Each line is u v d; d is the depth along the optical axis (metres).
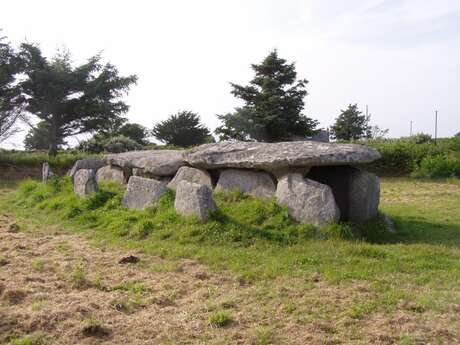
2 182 20.06
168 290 6.43
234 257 7.79
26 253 8.14
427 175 21.05
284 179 10.23
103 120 28.72
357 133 47.38
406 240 9.36
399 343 4.84
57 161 24.19
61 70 26.31
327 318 5.45
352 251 7.98
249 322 5.40
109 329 5.15
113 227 9.91
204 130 47.97
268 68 36.56
